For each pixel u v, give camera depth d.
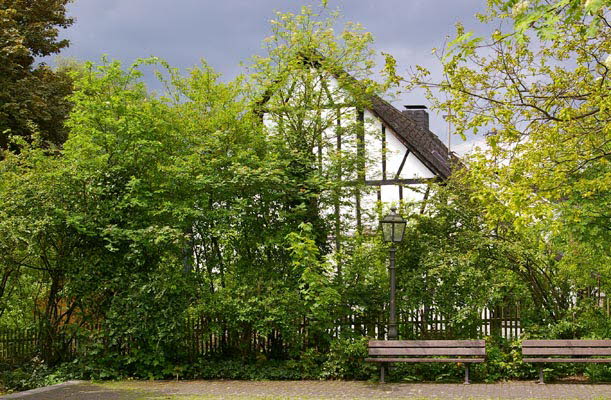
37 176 14.86
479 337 14.55
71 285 14.60
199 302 14.82
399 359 13.55
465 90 9.24
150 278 14.62
